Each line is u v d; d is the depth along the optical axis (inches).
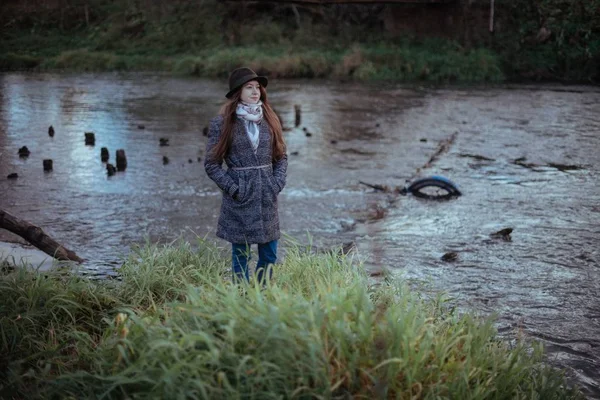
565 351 176.4
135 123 682.2
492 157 503.2
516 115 724.7
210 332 134.5
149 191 394.3
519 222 322.0
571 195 382.6
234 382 124.6
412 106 809.5
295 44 1325.0
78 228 310.0
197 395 119.9
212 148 187.2
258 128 188.5
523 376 140.1
